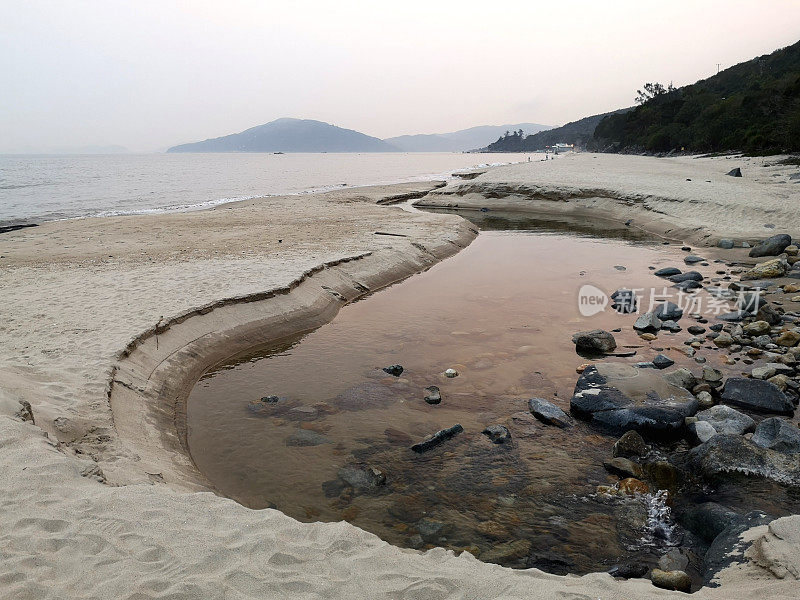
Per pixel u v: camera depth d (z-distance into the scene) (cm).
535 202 3059
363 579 349
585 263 1658
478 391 770
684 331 982
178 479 546
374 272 1448
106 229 2039
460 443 628
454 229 2130
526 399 740
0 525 376
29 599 311
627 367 765
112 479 486
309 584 339
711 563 387
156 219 2342
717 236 1884
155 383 766
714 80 11612
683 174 3322
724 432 606
